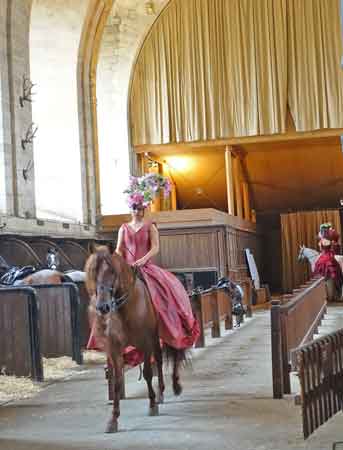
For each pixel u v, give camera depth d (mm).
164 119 25266
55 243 19312
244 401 8070
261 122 24578
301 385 6125
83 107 23141
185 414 7535
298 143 26062
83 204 22688
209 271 21750
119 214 23594
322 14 24359
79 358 11867
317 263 23797
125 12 24859
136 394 8789
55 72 22688
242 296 17609
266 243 30922
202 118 25000
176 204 29531
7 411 8242
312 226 27781
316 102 24359
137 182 8039
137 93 25500
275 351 8203
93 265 6871
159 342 7758
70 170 22781
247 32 24734
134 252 7867
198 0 24953
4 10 17766
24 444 6645
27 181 18422
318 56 24406
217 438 6504
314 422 6363
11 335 10461
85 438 6738
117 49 25000
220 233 22047
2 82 17734
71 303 11945
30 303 10391
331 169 27844
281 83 24469
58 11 21938
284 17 24484
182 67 25141
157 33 25266
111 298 6809
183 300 7883
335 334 6961
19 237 17344
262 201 29922
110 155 25312
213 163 27359
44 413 8016
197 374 10172
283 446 6109
